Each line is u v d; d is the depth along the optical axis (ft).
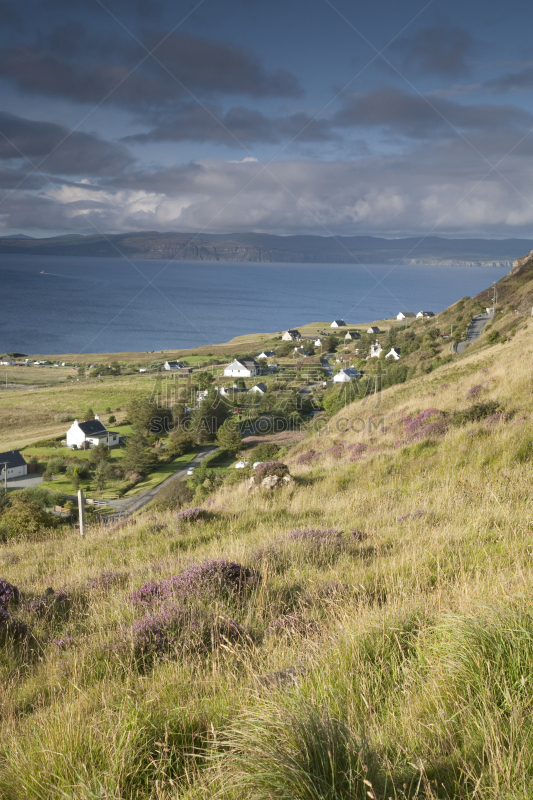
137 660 14.34
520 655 8.81
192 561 25.55
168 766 8.39
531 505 25.98
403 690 9.46
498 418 45.42
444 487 33.37
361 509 34.73
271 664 12.80
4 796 8.21
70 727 9.61
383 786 6.66
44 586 26.63
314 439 95.25
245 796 6.99
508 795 6.21
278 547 25.80
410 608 13.50
